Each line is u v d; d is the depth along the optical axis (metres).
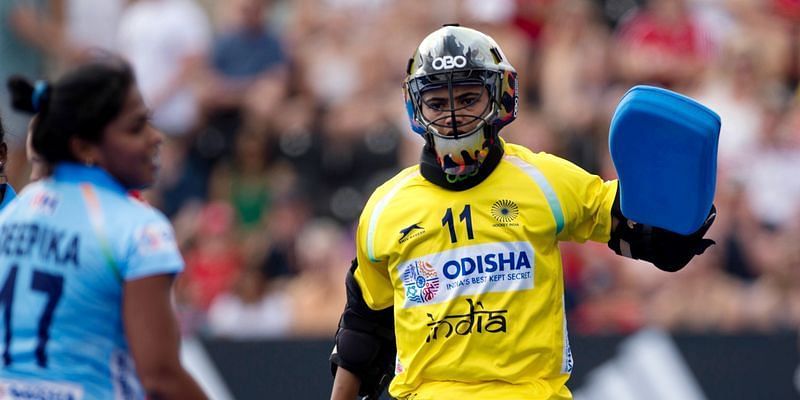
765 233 31.92
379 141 35.22
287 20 39.06
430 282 15.87
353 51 37.34
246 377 27.98
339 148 35.34
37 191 14.34
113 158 14.15
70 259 13.82
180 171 36.16
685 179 15.21
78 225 13.94
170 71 37.28
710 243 15.90
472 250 15.77
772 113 34.38
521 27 36.12
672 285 30.94
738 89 34.72
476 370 15.57
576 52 35.78
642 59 35.38
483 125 15.80
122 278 13.82
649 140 15.16
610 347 27.44
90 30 39.69
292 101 36.78
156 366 13.72
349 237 33.81
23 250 14.05
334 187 35.09
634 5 36.47
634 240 15.92
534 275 15.67
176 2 38.09
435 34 16.28
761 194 32.81
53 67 39.53
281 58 37.69
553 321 15.75
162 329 13.77
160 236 13.98
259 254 33.44
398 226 16.16
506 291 15.62
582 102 34.78
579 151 33.62
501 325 15.55
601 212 15.95
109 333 13.84
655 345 27.36
